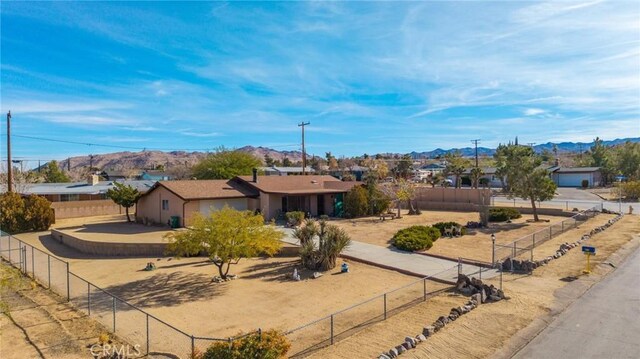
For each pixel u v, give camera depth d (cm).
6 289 1784
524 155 3344
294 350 1134
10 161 3662
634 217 3366
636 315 1312
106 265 2266
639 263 1939
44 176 7350
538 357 1059
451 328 1227
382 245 2508
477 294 1471
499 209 3453
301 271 2042
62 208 3978
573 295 1516
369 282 1828
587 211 3312
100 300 1664
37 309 1545
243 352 955
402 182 3969
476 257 2161
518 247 2261
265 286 1819
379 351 1094
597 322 1266
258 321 1416
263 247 1964
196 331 1342
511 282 1694
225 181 3744
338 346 1140
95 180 5075
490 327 1240
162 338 1282
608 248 2239
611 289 1572
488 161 9344
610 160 7419
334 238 2094
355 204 3675
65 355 1148
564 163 11019
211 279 1942
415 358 1047
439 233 2672
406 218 3634
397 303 1513
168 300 1661
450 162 6850
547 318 1309
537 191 3241
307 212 3744
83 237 2739
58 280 1980
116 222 3647
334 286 1786
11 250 2611
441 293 1597
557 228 2706
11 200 3362
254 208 3609
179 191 3216
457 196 4206
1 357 1131
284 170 8438
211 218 1952
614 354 1066
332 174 8706
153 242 2502
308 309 1515
